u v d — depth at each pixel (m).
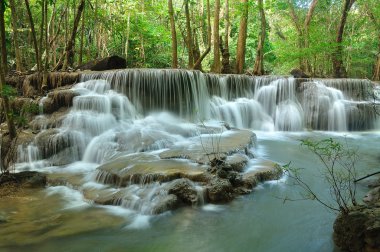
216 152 8.11
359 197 6.55
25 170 8.44
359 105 14.35
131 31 24.72
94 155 9.10
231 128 12.02
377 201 5.22
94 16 19.69
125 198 6.31
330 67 24.00
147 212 5.97
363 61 23.00
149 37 25.64
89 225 5.62
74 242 5.11
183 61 27.64
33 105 10.31
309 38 21.12
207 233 5.39
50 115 10.55
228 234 5.36
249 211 6.10
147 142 9.09
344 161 9.25
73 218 5.86
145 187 6.68
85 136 9.56
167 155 8.11
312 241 5.09
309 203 6.38
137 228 5.54
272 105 14.83
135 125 10.67
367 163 9.05
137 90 12.15
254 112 14.60
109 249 4.94
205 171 6.97
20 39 20.25
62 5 19.45
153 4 25.72
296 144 11.45
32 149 8.89
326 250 4.79
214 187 6.45
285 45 23.72
